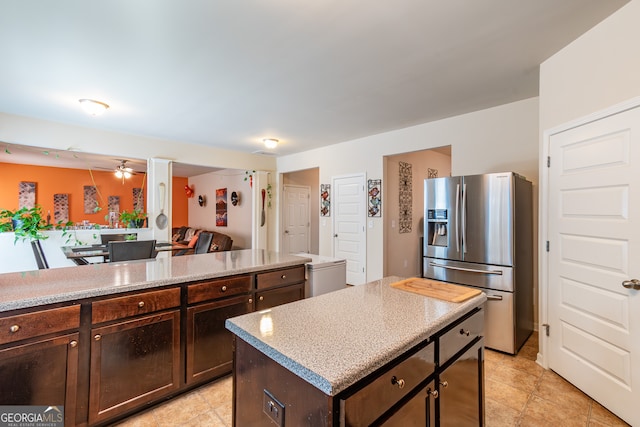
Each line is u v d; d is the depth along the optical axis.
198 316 2.05
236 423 1.21
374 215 4.84
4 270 3.68
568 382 2.26
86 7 1.81
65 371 1.56
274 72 2.68
